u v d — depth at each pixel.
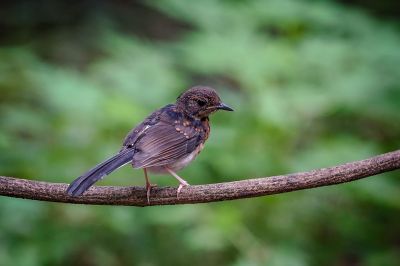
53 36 19.25
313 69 13.21
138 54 13.54
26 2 20.00
